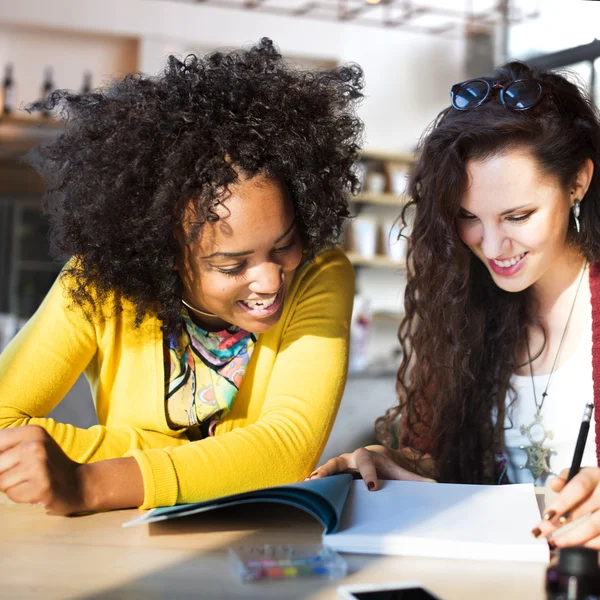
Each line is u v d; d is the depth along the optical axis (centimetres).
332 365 120
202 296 111
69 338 122
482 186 123
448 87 516
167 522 94
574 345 140
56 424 116
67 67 466
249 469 103
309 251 118
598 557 72
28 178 452
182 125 106
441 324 140
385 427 155
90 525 92
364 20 425
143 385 123
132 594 70
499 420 143
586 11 422
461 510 94
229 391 124
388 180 487
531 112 124
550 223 124
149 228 106
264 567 75
